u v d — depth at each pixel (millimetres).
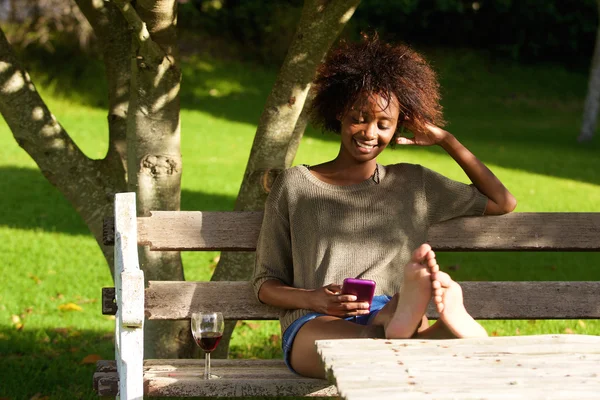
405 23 20953
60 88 15820
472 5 20922
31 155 4102
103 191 4160
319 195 3117
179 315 3312
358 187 3133
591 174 12297
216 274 4012
